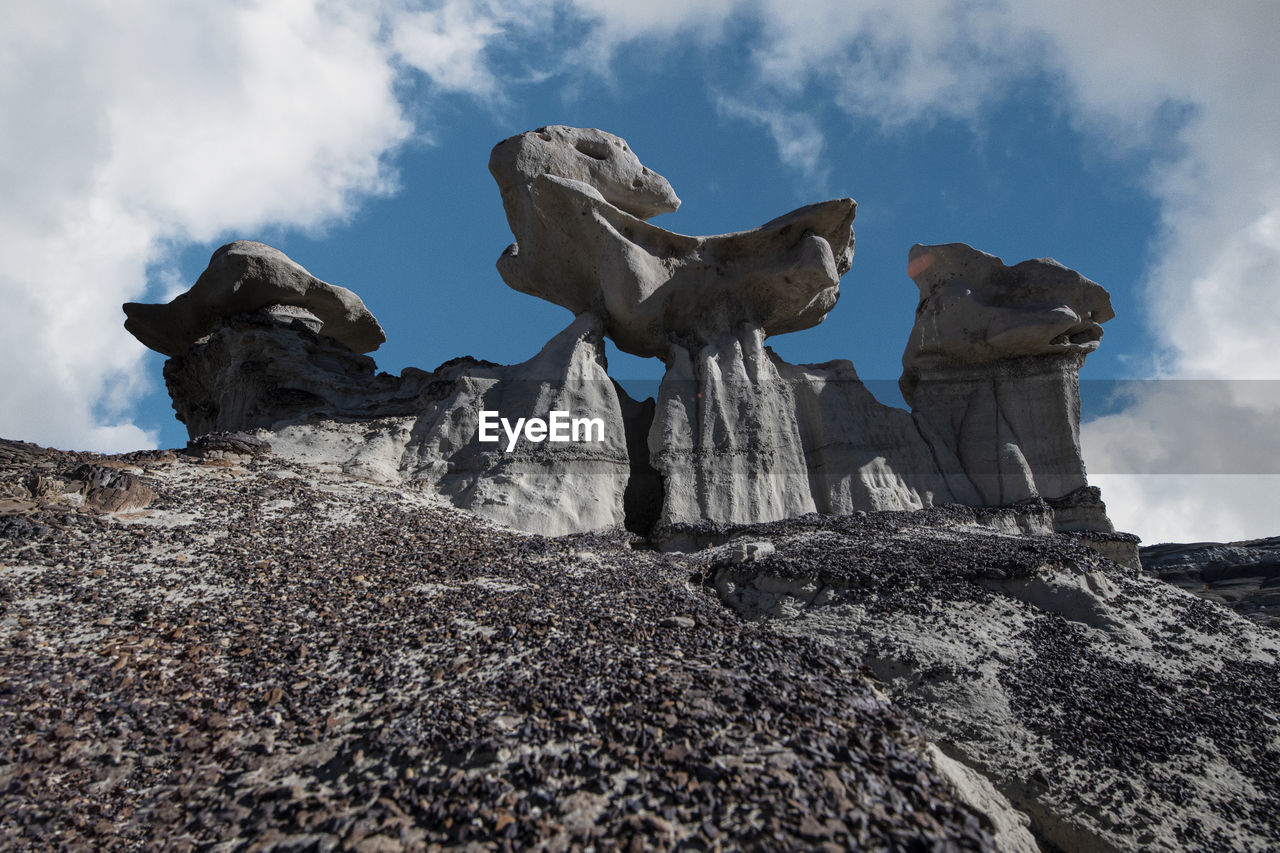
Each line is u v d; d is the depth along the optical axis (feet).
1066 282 81.15
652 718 27.07
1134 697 38.78
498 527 58.44
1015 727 36.27
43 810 24.06
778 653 34.68
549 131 84.17
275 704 29.17
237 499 52.60
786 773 24.41
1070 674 40.06
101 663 31.14
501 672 31.07
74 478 48.85
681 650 33.73
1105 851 30.99
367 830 22.36
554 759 24.95
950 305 83.35
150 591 37.60
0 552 38.96
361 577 42.09
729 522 65.57
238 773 25.61
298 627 35.37
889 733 29.09
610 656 32.50
